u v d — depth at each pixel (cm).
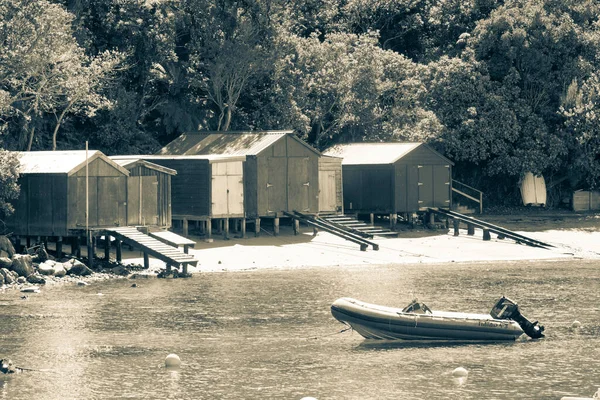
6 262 7075
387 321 5441
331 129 11588
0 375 4778
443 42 13925
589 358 5153
